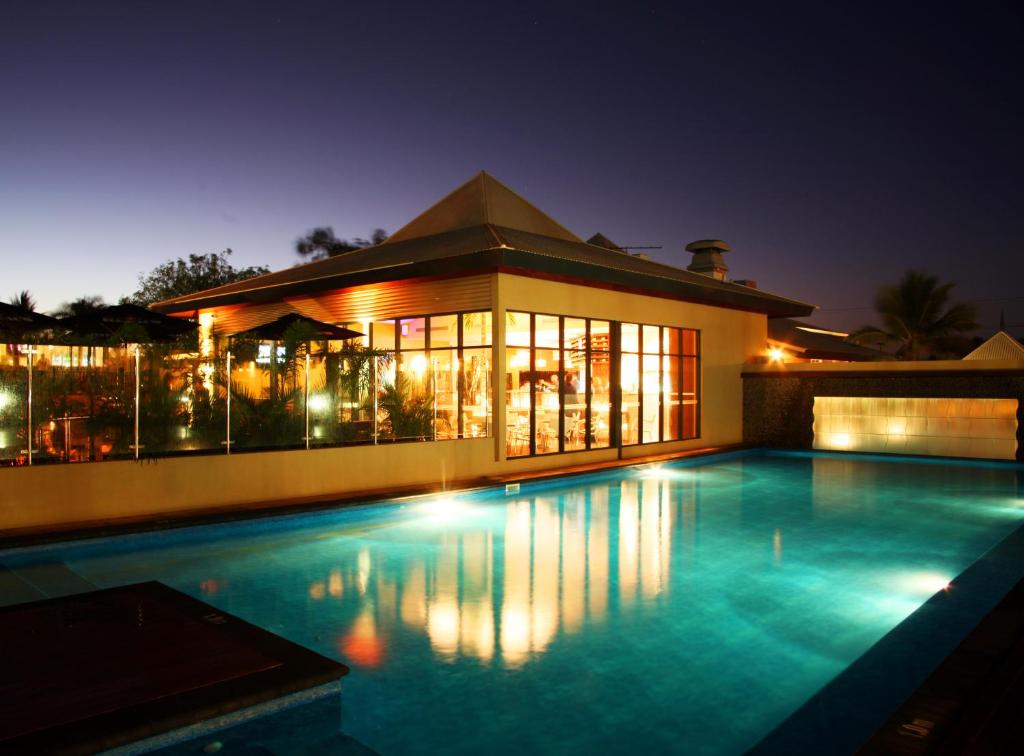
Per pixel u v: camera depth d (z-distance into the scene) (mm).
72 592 6473
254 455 9898
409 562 7766
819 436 19359
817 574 7336
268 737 3930
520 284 13375
